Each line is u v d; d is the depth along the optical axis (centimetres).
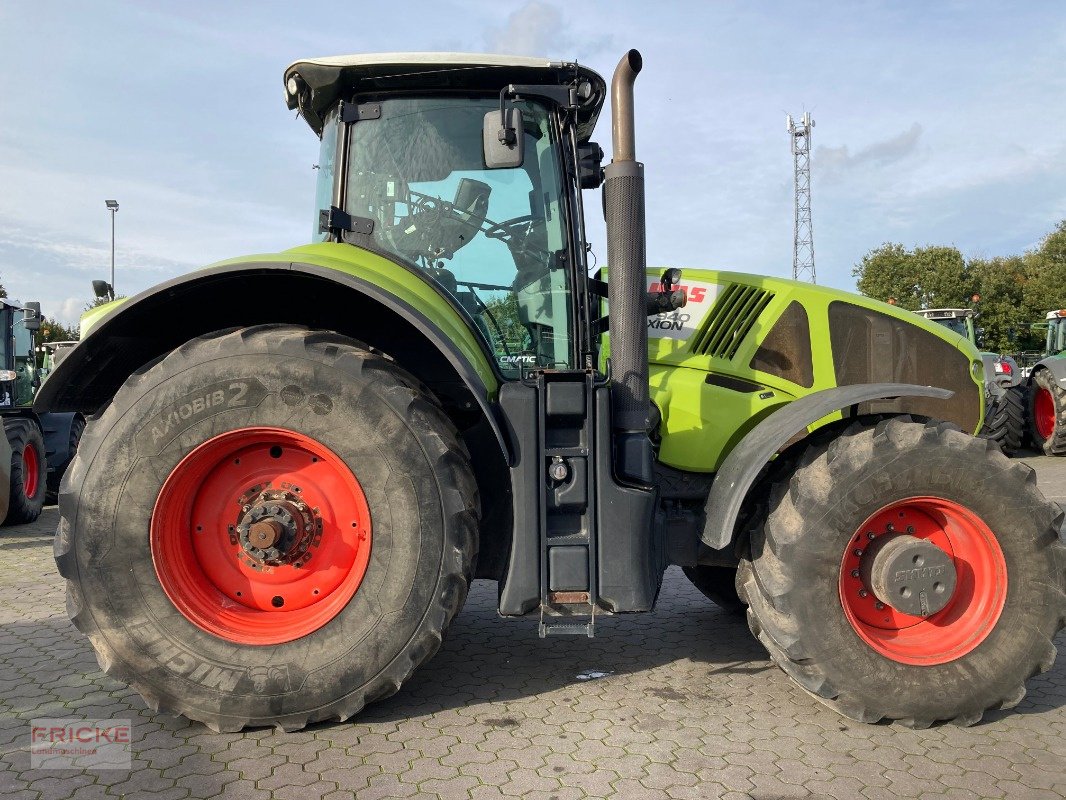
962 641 277
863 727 274
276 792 228
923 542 275
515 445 274
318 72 310
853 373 355
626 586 275
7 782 233
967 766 245
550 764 245
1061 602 275
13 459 709
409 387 273
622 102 293
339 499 274
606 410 279
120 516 263
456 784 233
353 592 265
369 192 316
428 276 307
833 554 271
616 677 321
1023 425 1131
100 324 271
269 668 261
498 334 311
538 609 281
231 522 277
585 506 277
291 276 277
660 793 228
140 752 252
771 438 283
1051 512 278
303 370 266
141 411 265
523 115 309
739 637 374
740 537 305
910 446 276
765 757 250
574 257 310
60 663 333
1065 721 279
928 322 370
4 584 485
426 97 318
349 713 264
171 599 263
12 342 908
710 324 358
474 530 273
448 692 303
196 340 272
